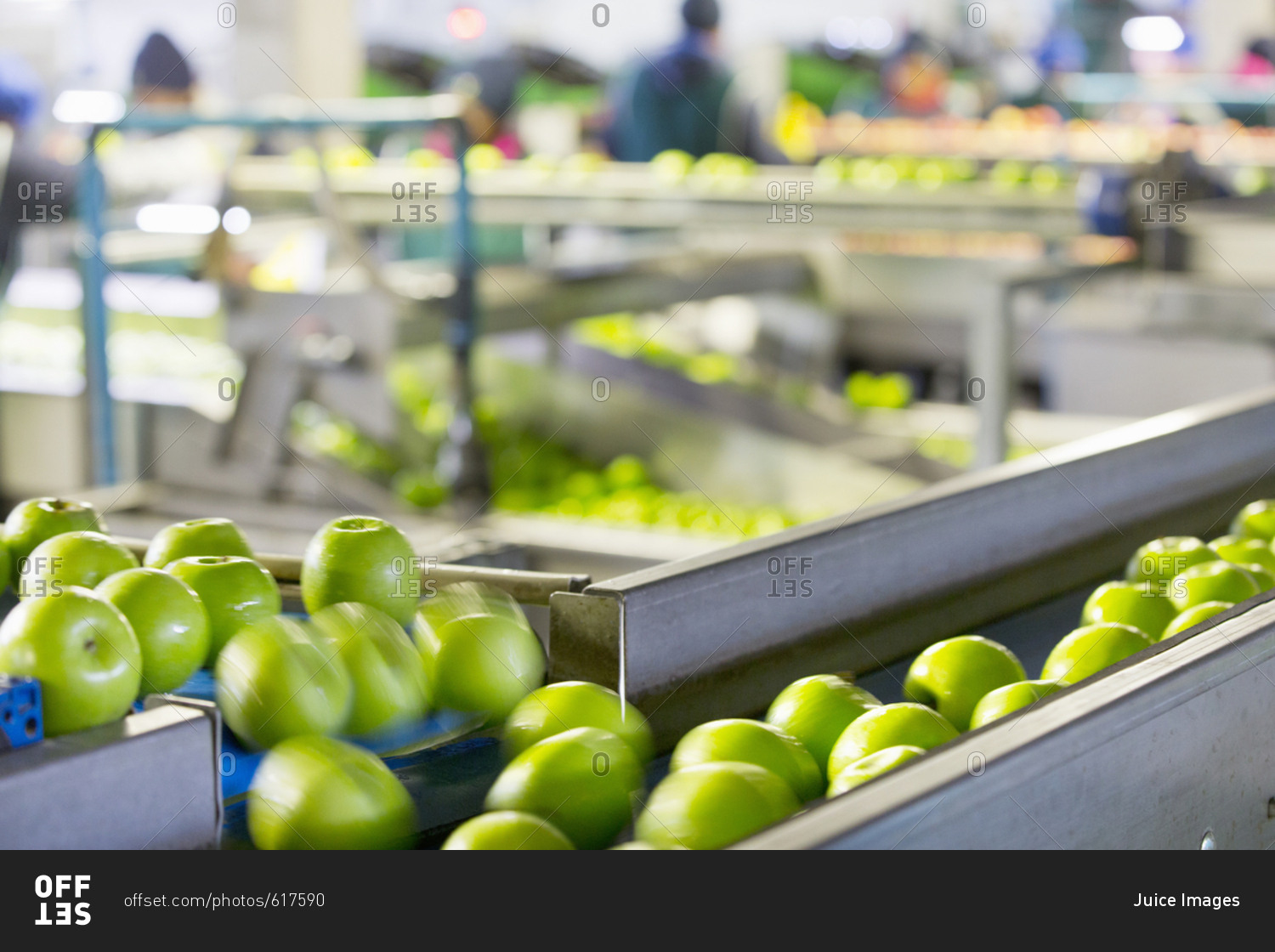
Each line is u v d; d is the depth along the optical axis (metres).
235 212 4.01
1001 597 1.49
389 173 4.34
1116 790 0.84
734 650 1.19
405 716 0.99
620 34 7.79
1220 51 8.20
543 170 5.27
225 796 0.90
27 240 4.31
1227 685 0.95
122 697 0.81
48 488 4.17
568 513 3.63
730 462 4.00
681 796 0.81
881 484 3.73
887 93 7.26
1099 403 4.09
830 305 5.11
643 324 4.79
